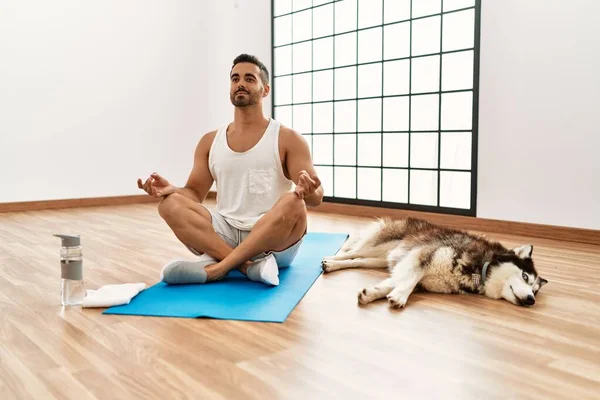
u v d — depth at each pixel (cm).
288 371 139
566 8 340
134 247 322
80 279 199
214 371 139
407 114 457
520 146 370
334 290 220
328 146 539
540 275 250
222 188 250
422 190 451
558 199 352
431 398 124
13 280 238
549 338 165
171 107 655
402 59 457
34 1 542
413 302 205
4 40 527
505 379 135
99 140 596
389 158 477
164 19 641
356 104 504
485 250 216
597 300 208
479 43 391
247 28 618
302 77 562
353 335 167
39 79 550
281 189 251
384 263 259
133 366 142
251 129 247
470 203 404
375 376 136
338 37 518
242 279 233
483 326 176
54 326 174
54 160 565
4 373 137
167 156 655
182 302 198
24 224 430
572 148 343
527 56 362
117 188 613
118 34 603
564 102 345
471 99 409
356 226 409
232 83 243
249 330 170
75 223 435
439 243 222
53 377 135
